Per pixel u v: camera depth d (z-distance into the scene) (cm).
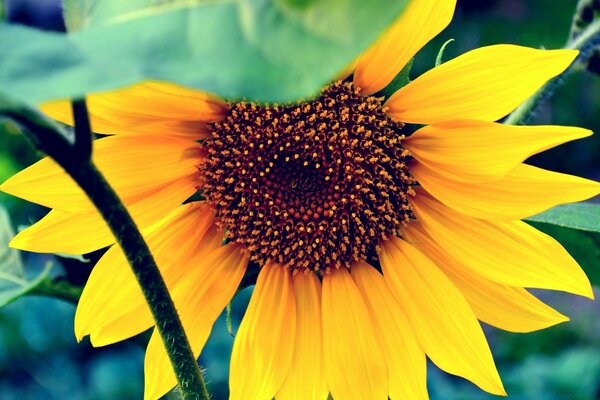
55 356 102
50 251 37
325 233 40
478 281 39
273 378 39
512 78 36
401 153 39
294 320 40
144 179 38
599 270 46
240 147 39
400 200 40
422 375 38
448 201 38
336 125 39
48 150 29
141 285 32
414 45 37
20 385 101
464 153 37
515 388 91
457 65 37
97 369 97
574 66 46
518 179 37
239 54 24
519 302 38
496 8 147
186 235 39
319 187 40
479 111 36
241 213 40
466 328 38
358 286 40
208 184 39
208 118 38
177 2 25
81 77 24
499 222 38
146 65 24
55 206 37
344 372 39
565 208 42
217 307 39
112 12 26
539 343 114
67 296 43
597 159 161
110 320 38
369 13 22
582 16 46
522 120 46
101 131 36
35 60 24
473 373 38
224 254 40
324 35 23
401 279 39
